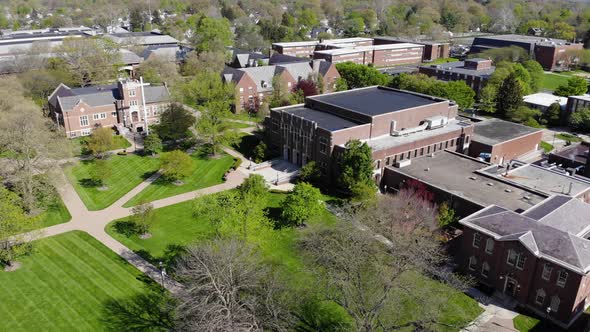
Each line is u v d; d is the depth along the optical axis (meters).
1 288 60.12
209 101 118.50
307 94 139.50
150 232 74.12
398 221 68.38
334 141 90.25
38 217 68.94
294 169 99.56
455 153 98.50
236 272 49.91
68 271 63.84
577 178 86.50
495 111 148.12
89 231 74.25
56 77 133.25
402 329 51.06
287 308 51.16
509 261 60.00
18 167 81.56
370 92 120.06
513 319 56.91
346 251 56.03
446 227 74.75
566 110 137.25
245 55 175.38
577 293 54.47
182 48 187.38
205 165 101.75
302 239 64.88
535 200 76.25
